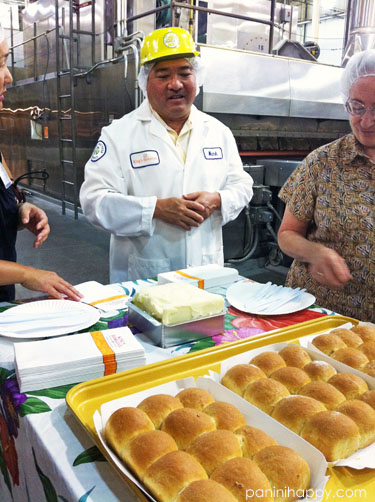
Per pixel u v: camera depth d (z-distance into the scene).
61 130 6.48
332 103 4.61
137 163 1.84
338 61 7.20
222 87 3.67
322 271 1.31
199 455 0.59
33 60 7.41
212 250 1.96
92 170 1.84
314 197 1.51
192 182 1.89
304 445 0.61
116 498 0.57
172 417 0.66
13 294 1.51
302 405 0.70
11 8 8.33
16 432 0.80
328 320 1.14
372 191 1.38
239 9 4.48
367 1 5.29
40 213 1.52
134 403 0.73
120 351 0.89
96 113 5.60
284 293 1.36
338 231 1.44
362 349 0.92
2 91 1.34
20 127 8.14
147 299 1.10
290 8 4.83
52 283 1.22
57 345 0.91
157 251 1.87
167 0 4.12
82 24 5.91
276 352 0.93
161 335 1.03
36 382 0.82
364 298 1.43
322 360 0.88
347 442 0.63
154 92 1.75
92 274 4.05
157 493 0.54
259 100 3.95
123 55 4.54
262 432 0.65
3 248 1.50
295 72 4.23
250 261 4.32
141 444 0.60
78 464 0.63
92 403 0.77
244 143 4.37
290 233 1.53
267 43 4.77
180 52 1.63
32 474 0.74
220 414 0.67
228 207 1.87
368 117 1.24
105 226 1.80
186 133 1.92
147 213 1.74
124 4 4.16
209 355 0.93
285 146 4.75
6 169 1.59
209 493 0.51
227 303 1.34
